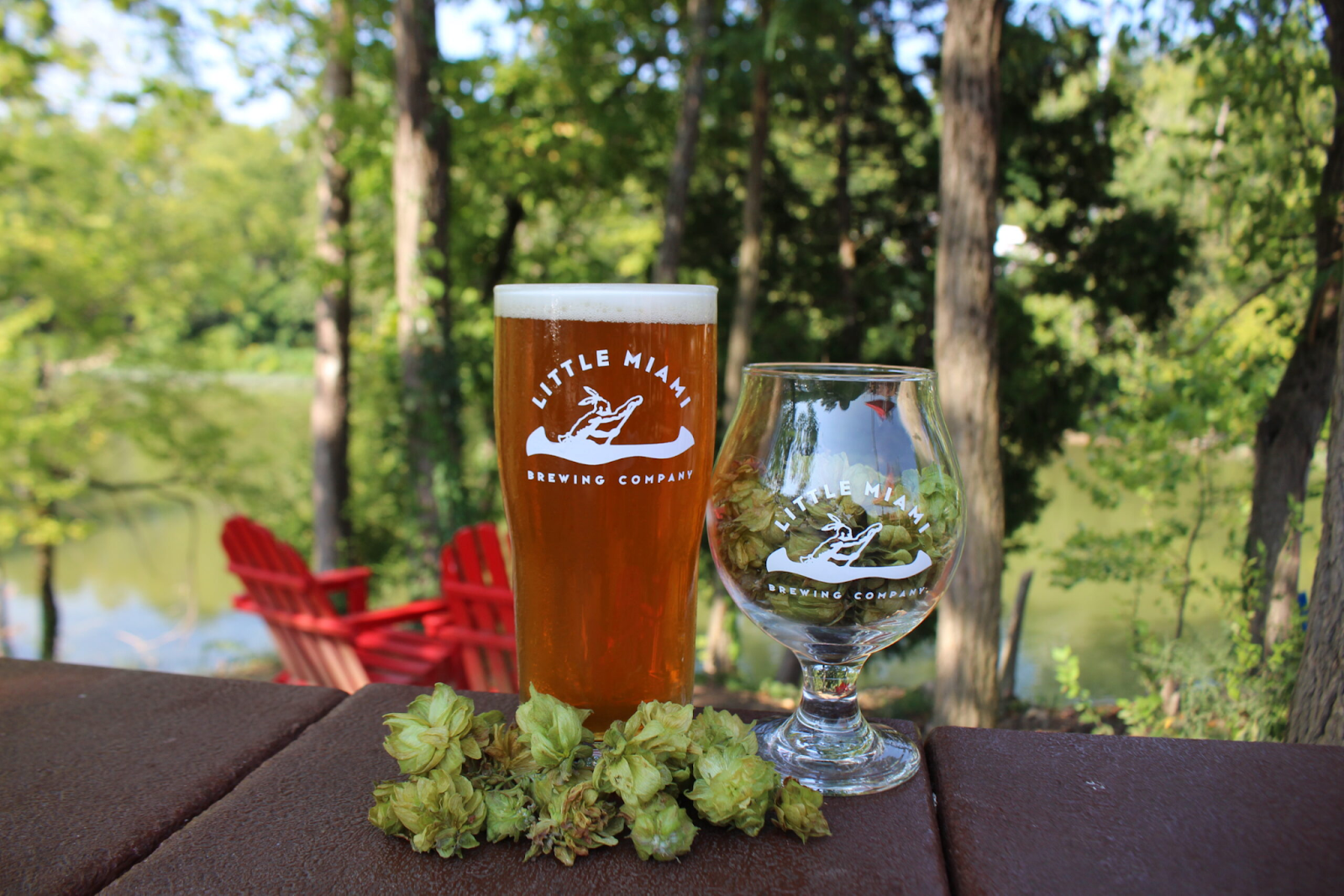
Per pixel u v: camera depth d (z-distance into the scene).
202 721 0.88
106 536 20.64
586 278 12.26
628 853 0.66
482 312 9.43
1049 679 9.88
